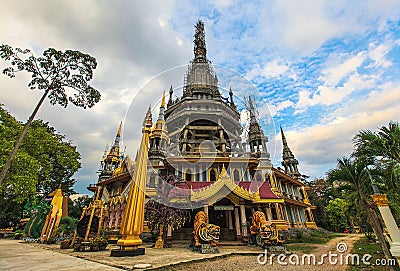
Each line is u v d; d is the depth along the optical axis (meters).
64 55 13.67
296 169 38.09
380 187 11.59
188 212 17.02
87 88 14.84
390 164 9.85
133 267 7.49
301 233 22.62
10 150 15.98
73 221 21.67
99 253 11.42
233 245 14.67
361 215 18.20
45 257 10.16
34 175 17.89
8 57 12.84
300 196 33.53
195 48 43.53
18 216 30.47
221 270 7.86
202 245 11.59
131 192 11.36
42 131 23.08
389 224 7.89
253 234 14.47
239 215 17.73
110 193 27.77
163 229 15.02
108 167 32.34
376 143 9.57
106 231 18.56
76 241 13.66
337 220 37.09
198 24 47.25
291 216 26.89
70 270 7.21
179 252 11.53
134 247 10.48
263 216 14.08
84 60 14.16
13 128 19.94
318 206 39.84
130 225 10.69
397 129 9.55
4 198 23.50
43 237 18.12
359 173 10.21
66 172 34.00
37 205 23.38
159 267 7.67
